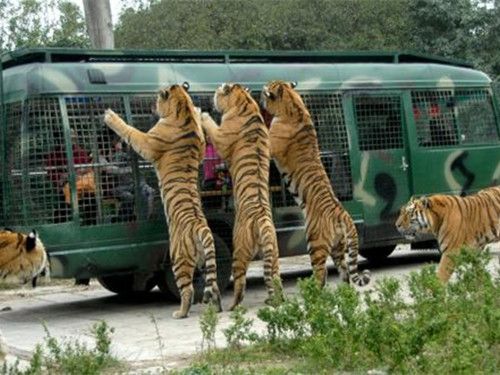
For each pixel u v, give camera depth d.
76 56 11.38
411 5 27.75
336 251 12.09
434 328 7.28
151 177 11.36
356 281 11.60
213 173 11.95
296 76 12.88
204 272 11.70
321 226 11.88
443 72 14.38
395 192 13.60
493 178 14.81
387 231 13.53
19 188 10.80
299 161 12.09
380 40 27.00
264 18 26.69
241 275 11.19
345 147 13.16
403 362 7.16
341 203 13.04
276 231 12.33
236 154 11.49
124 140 10.97
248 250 11.19
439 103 14.27
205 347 8.95
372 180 13.38
